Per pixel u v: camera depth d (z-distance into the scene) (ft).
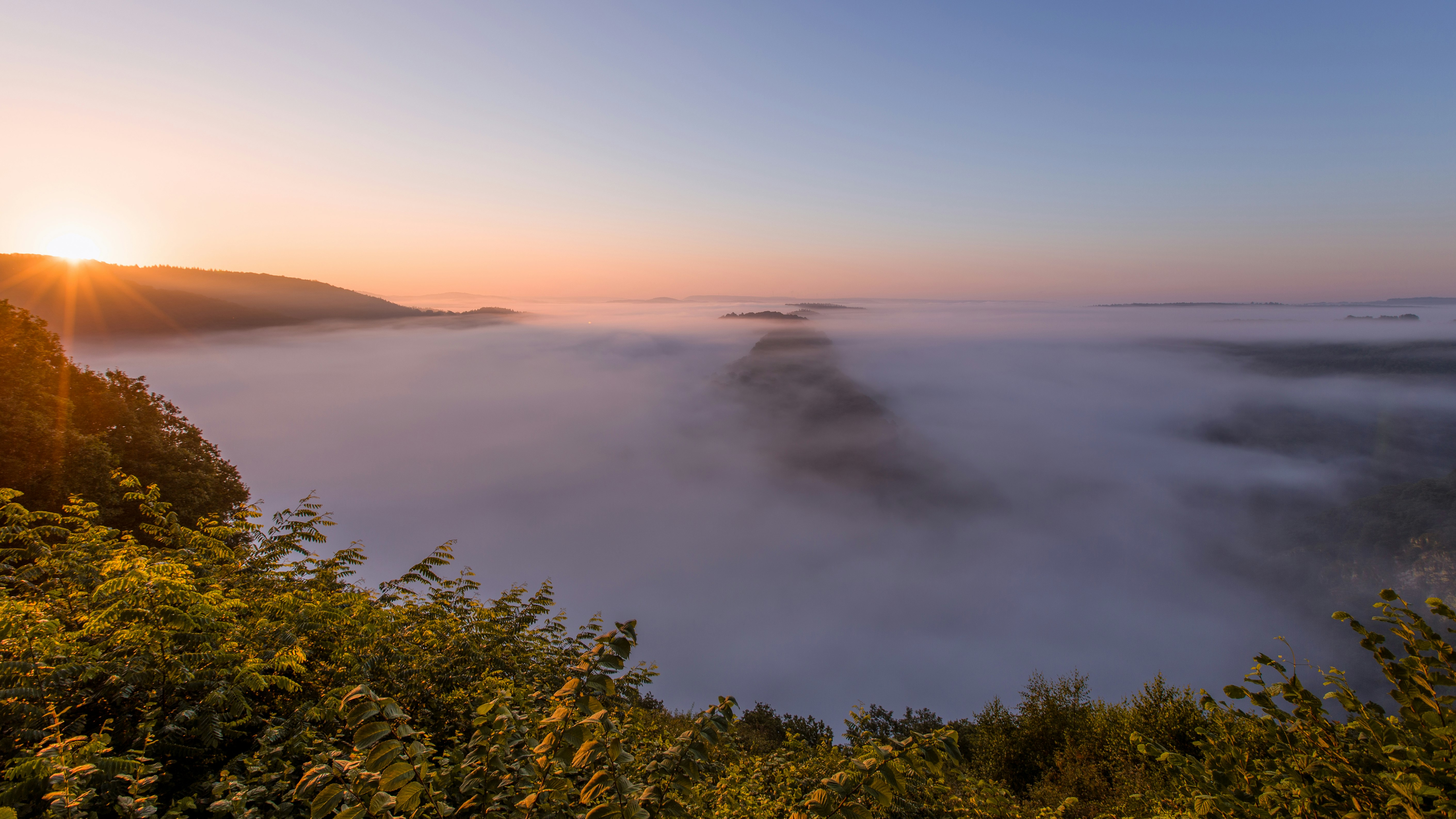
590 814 7.14
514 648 31.12
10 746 13.00
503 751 9.54
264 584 27.94
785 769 23.99
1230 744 11.60
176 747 14.88
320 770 8.64
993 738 57.57
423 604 30.73
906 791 7.79
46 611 20.20
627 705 28.76
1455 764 8.32
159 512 28.86
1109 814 21.53
